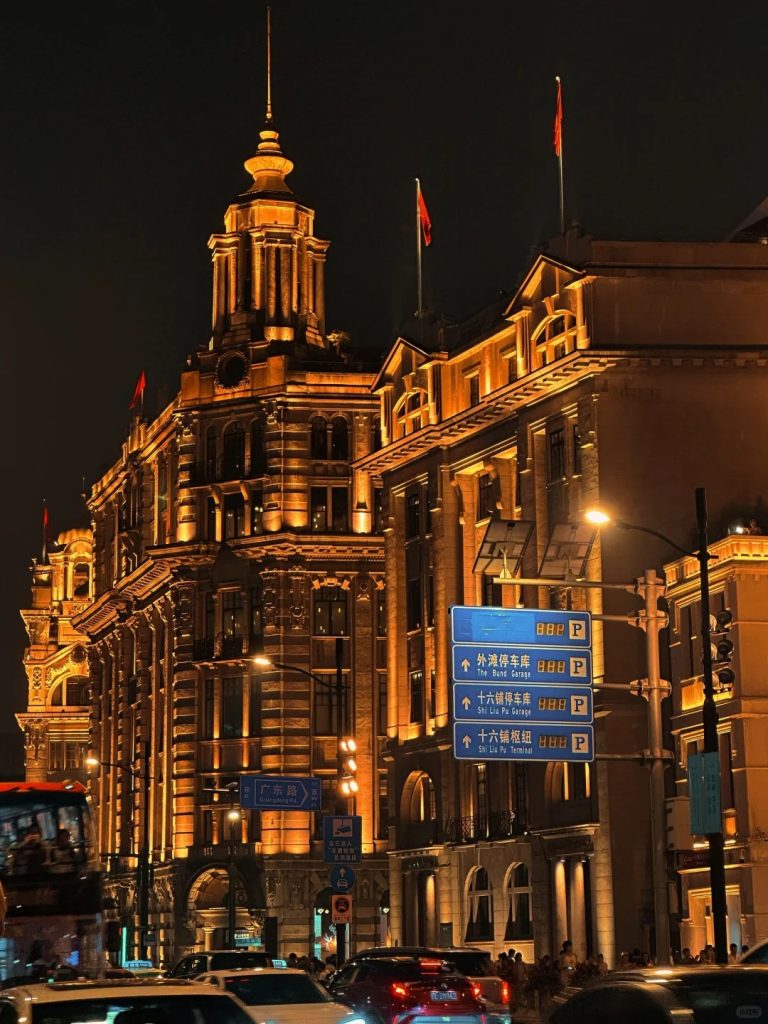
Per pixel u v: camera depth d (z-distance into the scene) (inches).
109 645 5027.1
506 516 3009.4
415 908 3169.3
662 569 2573.8
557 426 2790.4
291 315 4151.1
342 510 4035.4
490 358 3009.4
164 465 4503.0
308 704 3912.4
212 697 4062.5
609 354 2605.8
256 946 3816.4
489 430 3019.2
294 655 3932.1
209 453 4175.7
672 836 1583.4
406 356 3299.7
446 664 3102.9
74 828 1360.7
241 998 1162.6
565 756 1742.1
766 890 2197.3
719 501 2623.0
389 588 3331.7
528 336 2834.6
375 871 3865.7
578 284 2667.3
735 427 2652.6
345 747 2438.5
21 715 6018.7
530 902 2770.7
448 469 3157.0
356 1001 1406.3
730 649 1825.8
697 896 2352.4
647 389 2635.3
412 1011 1373.0
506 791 2866.6
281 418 4042.8
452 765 3051.2
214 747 4015.8
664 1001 389.4
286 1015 1051.9
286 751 3880.4
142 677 4534.9
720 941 1487.5
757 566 2281.0
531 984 2018.9
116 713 4869.6
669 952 1557.6
